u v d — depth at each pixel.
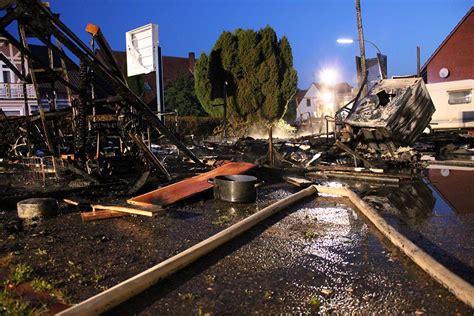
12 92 30.80
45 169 10.01
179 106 36.53
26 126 11.20
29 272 4.12
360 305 3.41
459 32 29.27
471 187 9.05
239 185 7.52
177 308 3.40
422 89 12.71
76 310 3.12
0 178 9.90
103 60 9.20
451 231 5.56
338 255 4.63
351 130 13.66
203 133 30.00
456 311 3.24
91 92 10.52
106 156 9.24
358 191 8.81
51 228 5.92
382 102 13.28
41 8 7.35
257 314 3.29
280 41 31.73
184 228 5.86
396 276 3.98
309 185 9.23
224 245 5.00
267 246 4.98
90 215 6.33
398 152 12.55
